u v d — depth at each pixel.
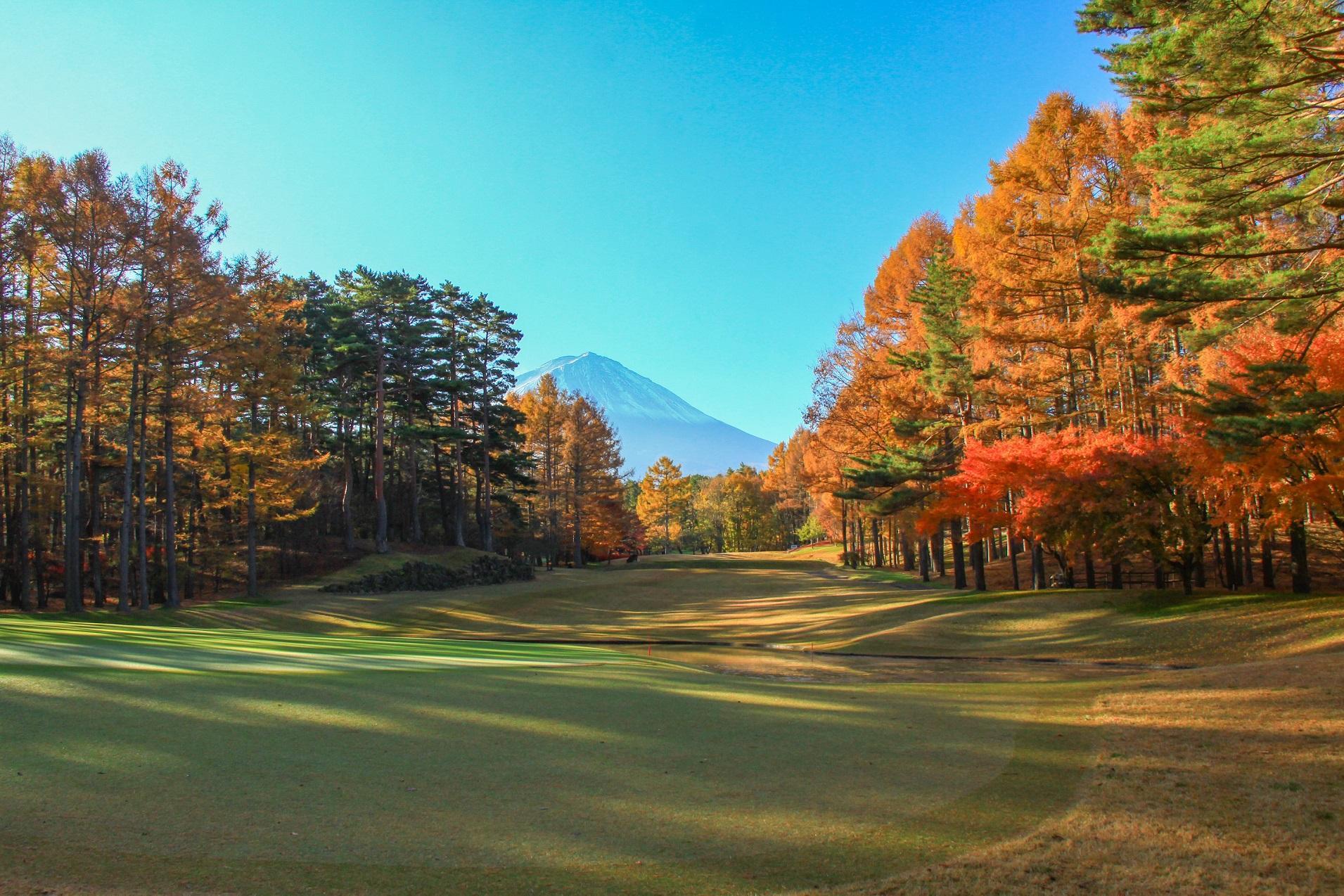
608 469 74.00
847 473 33.16
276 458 33.44
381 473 44.47
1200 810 5.99
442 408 55.41
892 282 41.22
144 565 28.95
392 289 45.41
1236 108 12.26
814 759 7.67
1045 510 26.17
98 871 4.62
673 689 11.87
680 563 68.06
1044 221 26.80
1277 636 17.28
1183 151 12.59
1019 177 28.36
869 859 5.12
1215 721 9.08
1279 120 12.21
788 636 26.42
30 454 31.25
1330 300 13.54
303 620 29.56
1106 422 29.33
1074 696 11.94
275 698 9.40
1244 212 13.09
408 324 48.06
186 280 26.55
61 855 4.83
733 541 105.38
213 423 32.53
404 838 5.32
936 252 32.47
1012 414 28.77
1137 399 25.66
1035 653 20.23
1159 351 26.92
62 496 32.12
